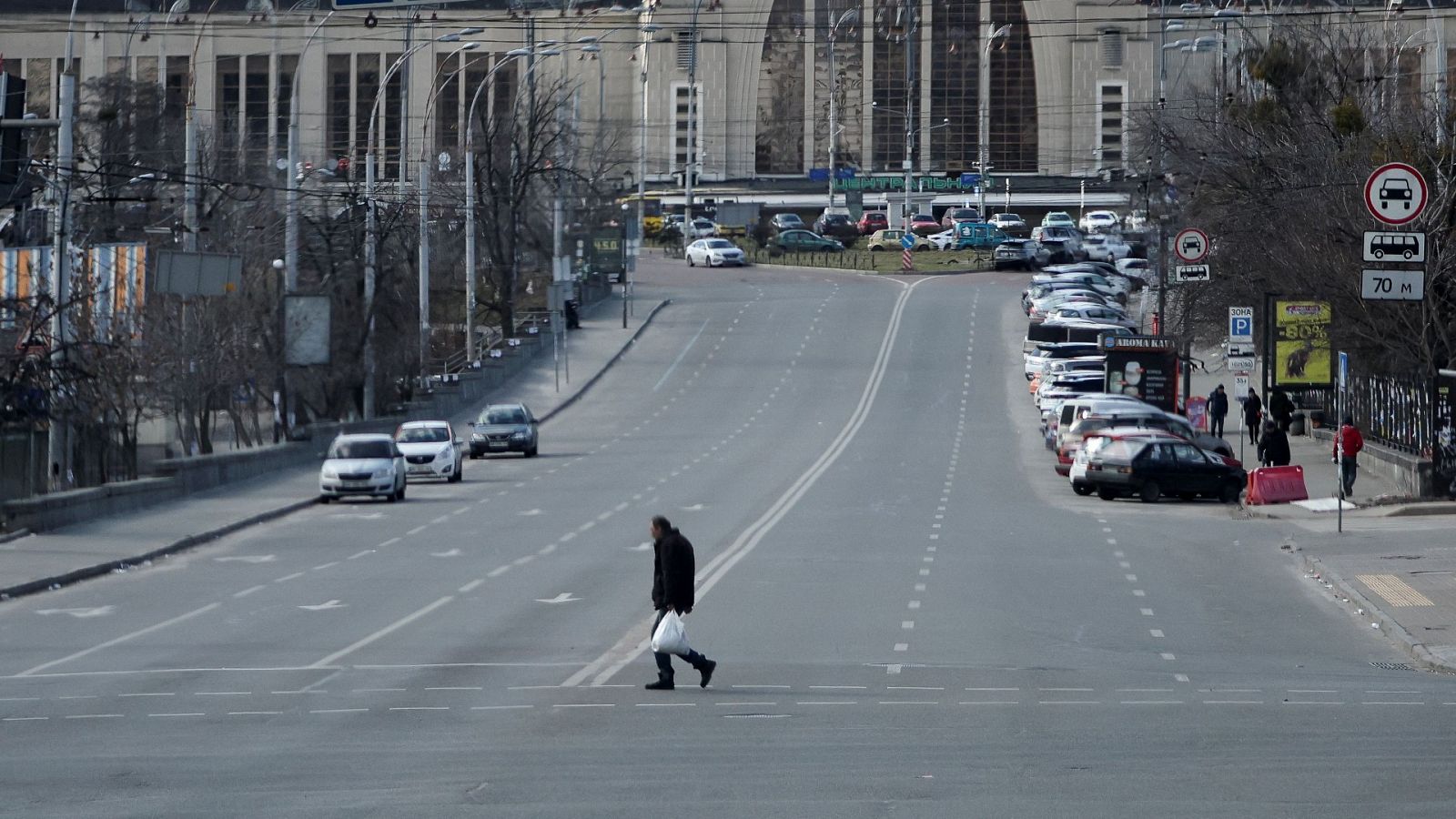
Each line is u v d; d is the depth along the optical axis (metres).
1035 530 138.12
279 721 64.94
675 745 59.47
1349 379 194.00
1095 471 164.00
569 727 63.16
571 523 143.12
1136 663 80.38
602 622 91.94
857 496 163.75
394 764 56.16
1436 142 185.88
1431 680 76.50
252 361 197.62
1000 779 53.44
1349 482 157.50
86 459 164.62
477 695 70.50
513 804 49.88
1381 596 101.31
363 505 163.12
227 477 180.62
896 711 66.75
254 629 91.25
